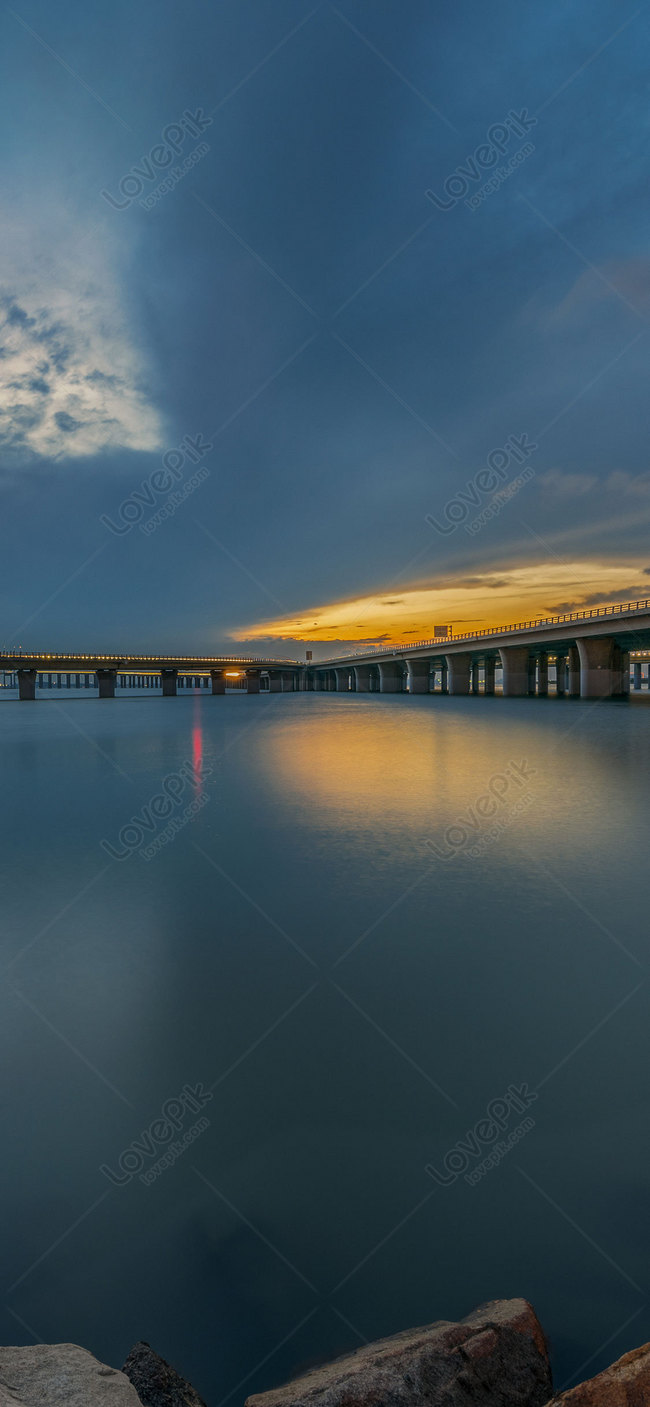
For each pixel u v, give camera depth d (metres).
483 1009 6.75
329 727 48.03
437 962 7.87
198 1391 3.29
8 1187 4.58
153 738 39.78
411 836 14.20
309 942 8.52
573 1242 4.15
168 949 8.42
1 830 15.14
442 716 59.38
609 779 21.61
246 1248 4.14
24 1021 6.72
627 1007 6.75
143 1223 4.28
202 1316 3.76
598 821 15.35
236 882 11.10
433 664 154.00
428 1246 4.12
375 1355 3.12
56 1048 6.24
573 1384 3.24
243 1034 6.39
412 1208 4.40
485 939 8.54
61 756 30.27
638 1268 3.96
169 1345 3.59
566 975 7.46
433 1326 3.47
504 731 42.25
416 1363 3.01
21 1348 3.19
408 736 39.84
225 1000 7.06
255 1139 5.01
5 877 11.51
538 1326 3.39
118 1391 2.84
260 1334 3.56
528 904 9.82
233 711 74.44
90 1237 4.23
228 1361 3.44
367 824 15.41
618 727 44.25
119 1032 6.51
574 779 21.69
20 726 50.53
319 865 12.05
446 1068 5.76
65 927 9.18
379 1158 4.73
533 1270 3.97
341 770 24.88
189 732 44.53
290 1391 2.96
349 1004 6.91
